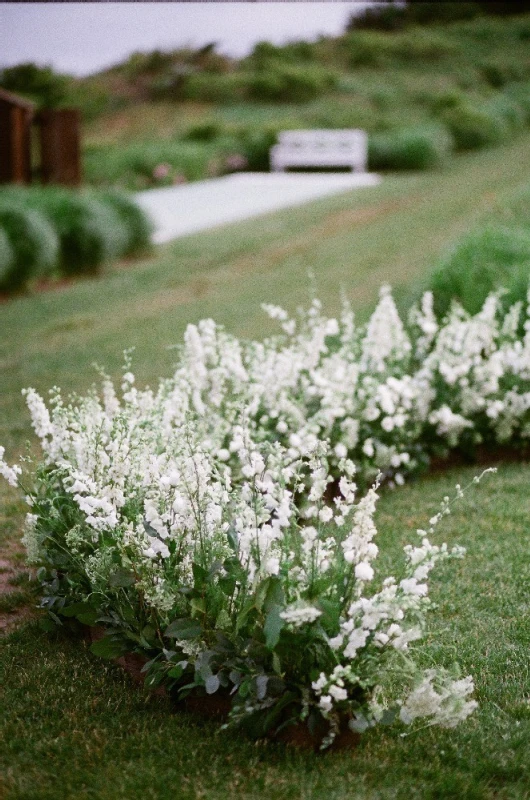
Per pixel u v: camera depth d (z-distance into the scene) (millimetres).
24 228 13469
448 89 40156
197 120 35375
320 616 3123
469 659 3930
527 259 8211
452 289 7965
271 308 5871
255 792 3018
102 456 3939
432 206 19016
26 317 12195
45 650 4070
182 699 3586
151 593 3410
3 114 18297
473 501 5898
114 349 10062
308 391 5777
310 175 27406
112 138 33750
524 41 51625
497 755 3281
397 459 5945
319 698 3201
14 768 3164
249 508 3457
